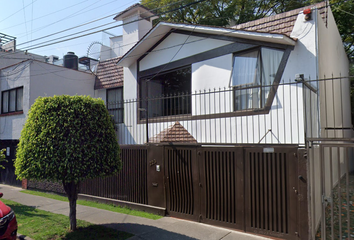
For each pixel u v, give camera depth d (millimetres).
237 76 7641
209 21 19906
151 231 6000
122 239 5543
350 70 17609
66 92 12992
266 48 7176
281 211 5465
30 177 5375
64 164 5254
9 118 13117
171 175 7180
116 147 6133
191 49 8781
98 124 5824
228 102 7738
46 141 5355
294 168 5355
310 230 5062
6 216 5379
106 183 8836
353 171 13242
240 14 19922
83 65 17781
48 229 6141
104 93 13344
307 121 5852
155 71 9758
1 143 13664
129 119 10430
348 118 13469
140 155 7938
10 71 13094
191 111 8578
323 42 7312
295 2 18891
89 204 8680
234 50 7750
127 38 13523
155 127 9352
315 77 6383
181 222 6652
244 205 5926
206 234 5805
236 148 6117
